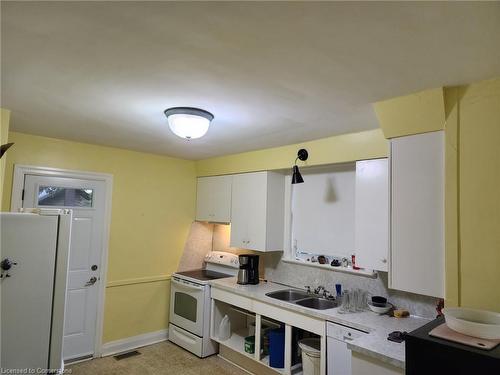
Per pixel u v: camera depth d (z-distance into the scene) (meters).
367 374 1.70
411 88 1.75
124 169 3.76
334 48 1.36
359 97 1.90
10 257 1.63
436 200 1.82
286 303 2.78
